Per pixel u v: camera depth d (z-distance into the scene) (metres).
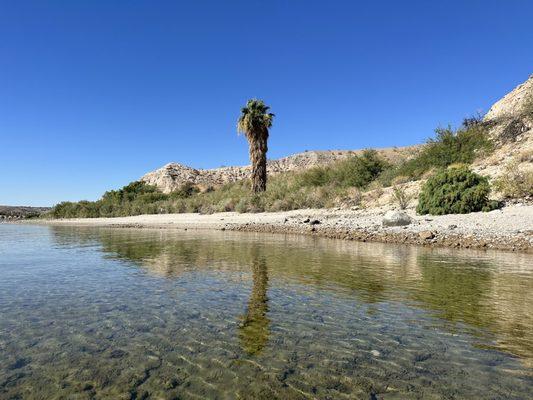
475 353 3.78
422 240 11.59
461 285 6.39
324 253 10.26
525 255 9.24
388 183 25.11
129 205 45.31
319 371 3.43
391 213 14.70
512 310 5.06
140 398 3.00
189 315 5.00
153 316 4.96
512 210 13.99
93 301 5.70
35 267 8.83
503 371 3.41
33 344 4.07
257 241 13.73
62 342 4.12
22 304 5.57
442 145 23.67
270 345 4.01
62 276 7.64
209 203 34.25
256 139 30.25
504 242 10.36
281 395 3.04
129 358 3.72
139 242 14.55
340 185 27.38
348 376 3.34
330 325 4.58
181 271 7.99
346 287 6.39
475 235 11.27
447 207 15.61
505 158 20.42
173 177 86.06
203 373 3.41
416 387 3.15
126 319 4.85
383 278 7.03
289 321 4.73
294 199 26.28
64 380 3.30
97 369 3.49
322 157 87.50
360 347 3.94
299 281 6.88
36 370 3.48
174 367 3.52
